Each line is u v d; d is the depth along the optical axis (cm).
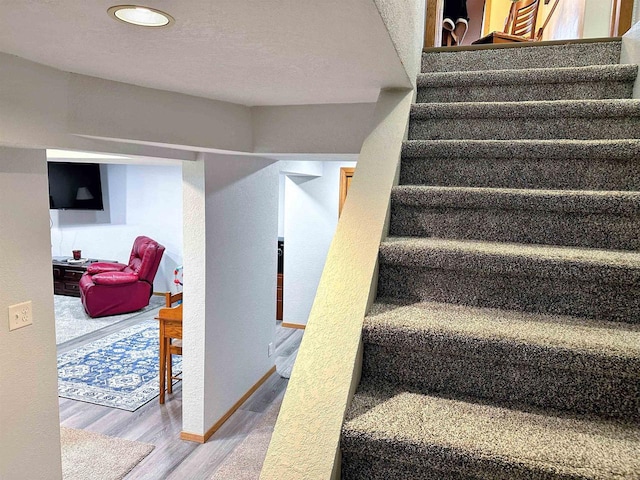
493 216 159
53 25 111
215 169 315
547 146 173
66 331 555
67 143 172
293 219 595
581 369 107
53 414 224
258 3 94
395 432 97
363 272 126
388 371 123
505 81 225
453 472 95
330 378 104
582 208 148
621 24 269
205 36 117
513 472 90
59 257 760
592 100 199
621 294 127
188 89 196
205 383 324
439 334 114
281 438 94
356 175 157
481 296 139
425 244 144
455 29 422
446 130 212
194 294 317
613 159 169
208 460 305
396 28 127
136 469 294
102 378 424
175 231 729
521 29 446
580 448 94
